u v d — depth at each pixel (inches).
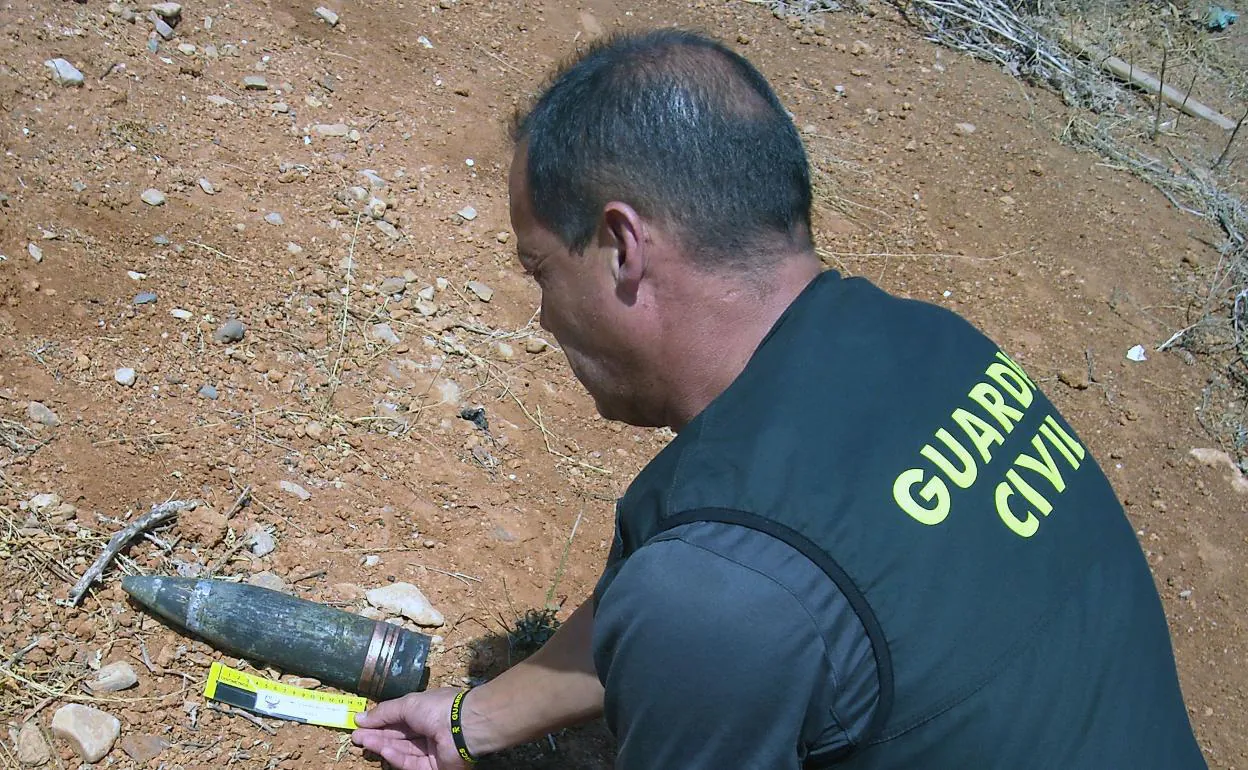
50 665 89.2
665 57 60.3
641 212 57.8
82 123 140.3
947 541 53.6
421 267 146.7
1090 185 212.5
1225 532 156.1
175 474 106.0
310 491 111.1
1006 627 53.3
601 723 102.0
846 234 186.4
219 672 91.9
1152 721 56.2
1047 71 244.1
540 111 62.6
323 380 124.4
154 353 118.0
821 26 239.0
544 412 135.4
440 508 116.1
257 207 142.9
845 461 54.3
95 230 128.5
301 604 93.9
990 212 199.5
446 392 130.8
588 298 62.3
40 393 108.1
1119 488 157.4
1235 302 187.9
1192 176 222.2
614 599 54.2
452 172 165.3
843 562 51.5
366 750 91.9
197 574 99.0
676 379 62.2
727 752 52.9
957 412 58.7
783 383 57.0
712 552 51.7
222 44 166.4
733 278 59.2
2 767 83.0
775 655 50.6
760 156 58.1
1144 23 269.7
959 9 250.4
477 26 199.8
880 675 51.4
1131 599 58.8
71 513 98.3
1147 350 179.5
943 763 52.6
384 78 177.6
